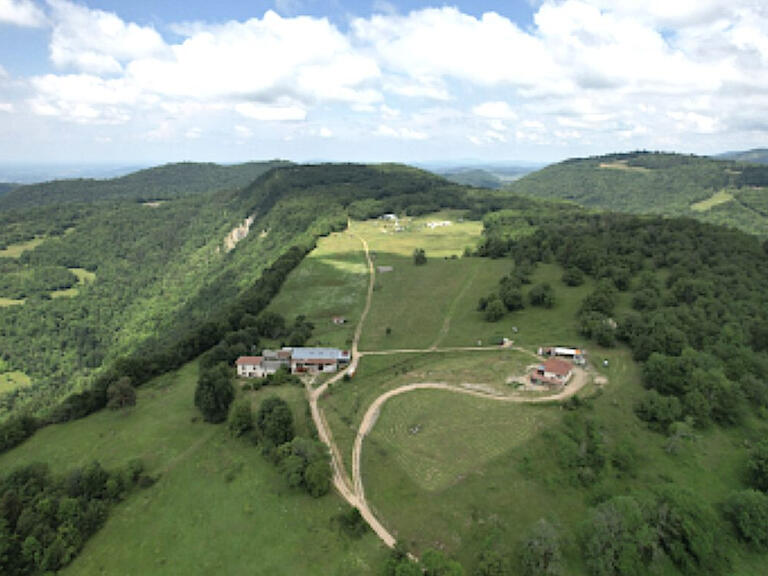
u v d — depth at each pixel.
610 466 85.62
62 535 70.94
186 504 79.06
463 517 73.25
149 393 118.44
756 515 74.94
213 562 67.75
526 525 72.38
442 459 85.06
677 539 72.00
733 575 70.00
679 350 115.12
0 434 97.38
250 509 76.88
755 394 105.56
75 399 108.75
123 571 67.19
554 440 87.81
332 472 83.81
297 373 123.50
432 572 61.72
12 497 74.00
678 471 86.38
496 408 98.88
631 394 103.31
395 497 77.62
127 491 82.12
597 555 67.44
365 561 66.56
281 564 66.88
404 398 106.12
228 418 99.94
